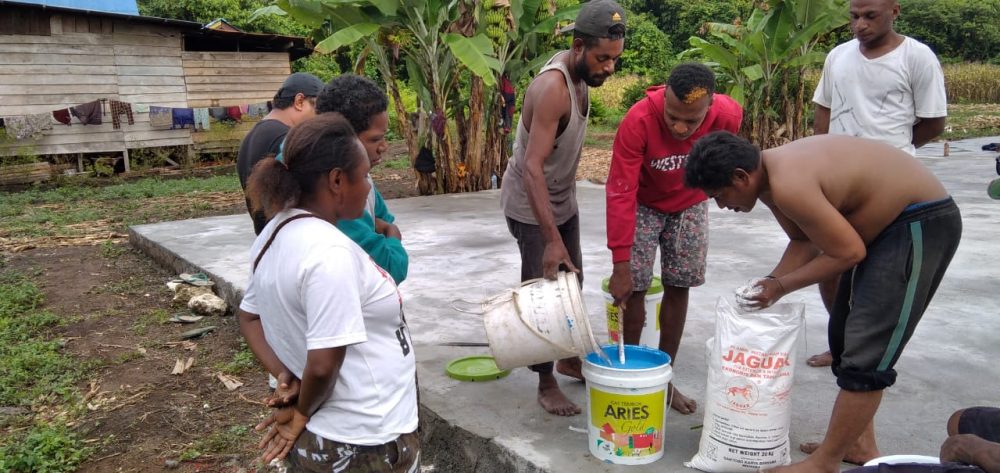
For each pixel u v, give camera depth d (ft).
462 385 12.67
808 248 9.32
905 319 8.29
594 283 18.93
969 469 7.01
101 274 24.11
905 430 10.50
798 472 8.76
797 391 11.94
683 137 10.18
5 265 25.41
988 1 120.06
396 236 9.45
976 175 35.99
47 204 39.65
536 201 10.38
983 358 13.24
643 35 107.65
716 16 119.55
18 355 16.25
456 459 11.19
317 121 6.61
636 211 10.95
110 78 53.01
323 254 6.34
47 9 48.96
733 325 8.88
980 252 21.17
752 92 49.90
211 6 74.49
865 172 8.23
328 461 6.83
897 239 8.29
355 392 6.78
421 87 37.52
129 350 16.97
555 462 9.86
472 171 38.99
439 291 18.74
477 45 32.35
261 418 13.51
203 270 21.48
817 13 44.86
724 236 24.56
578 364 12.41
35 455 11.79
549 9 37.40
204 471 11.74
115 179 51.52
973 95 96.48
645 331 12.42
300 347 6.67
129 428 13.15
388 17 34.53
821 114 13.15
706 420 9.36
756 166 8.36
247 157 9.71
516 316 9.38
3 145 48.57
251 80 59.41
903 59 11.56
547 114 10.41
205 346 17.20
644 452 9.65
